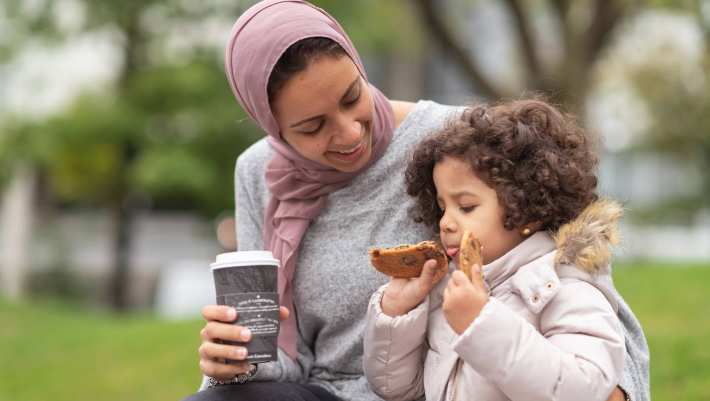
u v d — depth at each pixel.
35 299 16.38
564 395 2.43
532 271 2.67
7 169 15.19
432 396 2.83
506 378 2.46
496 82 12.37
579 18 12.84
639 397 2.76
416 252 2.76
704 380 5.60
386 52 16.47
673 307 7.92
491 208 2.76
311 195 3.24
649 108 18.34
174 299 17.27
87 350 9.71
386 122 3.21
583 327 2.55
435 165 2.86
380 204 3.20
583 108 10.62
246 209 3.49
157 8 13.77
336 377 3.27
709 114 17.95
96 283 17.78
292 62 2.83
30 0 13.52
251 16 2.98
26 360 9.70
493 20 18.88
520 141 2.74
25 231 17.19
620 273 9.84
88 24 13.74
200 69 14.32
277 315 2.77
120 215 15.81
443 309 2.56
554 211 2.75
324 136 2.94
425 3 11.90
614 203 2.76
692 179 18.92
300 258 3.28
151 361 8.82
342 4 13.39
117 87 14.80
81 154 14.90
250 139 14.80
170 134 14.69
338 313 3.22
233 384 2.97
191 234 18.89
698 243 17.53
